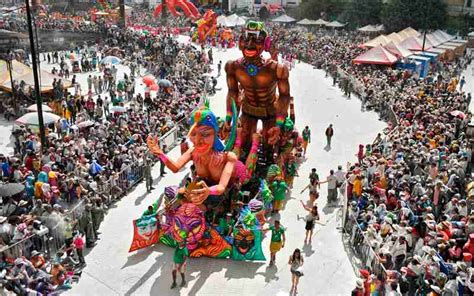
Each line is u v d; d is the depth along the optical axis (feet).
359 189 60.18
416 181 60.29
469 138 77.00
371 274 45.98
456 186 60.39
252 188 61.82
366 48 168.14
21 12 226.79
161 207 61.82
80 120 87.97
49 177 57.47
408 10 221.66
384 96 112.27
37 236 47.19
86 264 50.11
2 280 40.42
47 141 72.23
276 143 68.39
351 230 55.52
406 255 46.42
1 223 46.34
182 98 102.22
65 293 45.16
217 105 117.08
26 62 148.36
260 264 51.44
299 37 209.56
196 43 211.20
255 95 67.10
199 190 49.65
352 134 97.55
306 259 52.13
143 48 177.58
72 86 112.37
